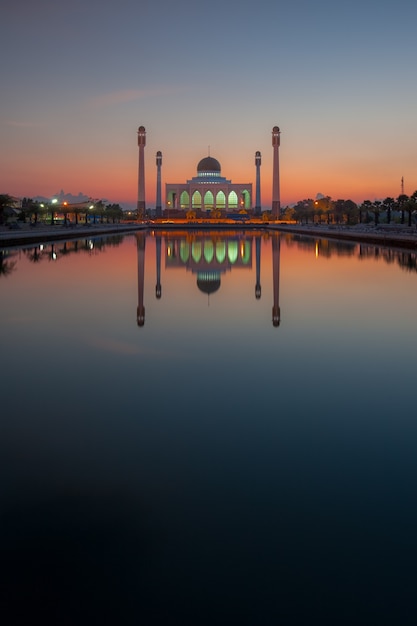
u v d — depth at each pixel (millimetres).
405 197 99188
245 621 4301
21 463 6926
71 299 20688
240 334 14570
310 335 14406
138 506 5875
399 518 5629
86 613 4395
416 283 25125
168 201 179000
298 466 6805
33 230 72812
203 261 37281
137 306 19141
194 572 4832
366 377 10641
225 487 6285
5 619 4328
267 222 147750
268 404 9102
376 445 7441
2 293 22219
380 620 4312
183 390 9859
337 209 137625
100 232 83125
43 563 4953
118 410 8844
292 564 4934
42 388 10016
